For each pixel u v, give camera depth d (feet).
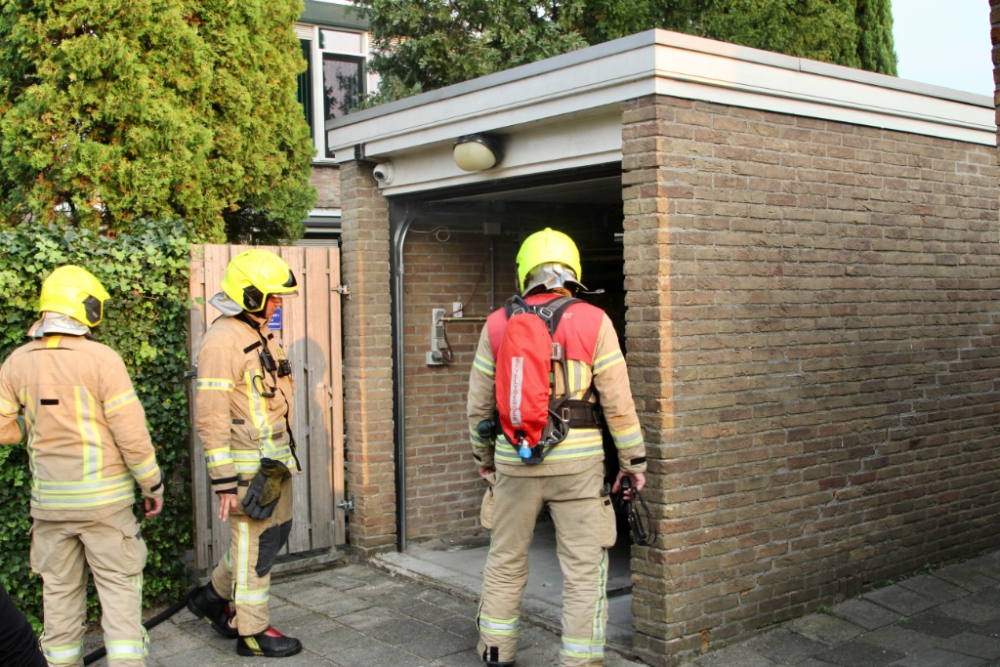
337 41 40.60
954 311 18.57
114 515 12.87
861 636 15.06
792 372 15.65
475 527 22.09
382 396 20.24
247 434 14.26
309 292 19.49
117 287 16.46
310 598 17.76
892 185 17.31
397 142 18.86
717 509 14.55
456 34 33.71
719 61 14.26
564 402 12.79
